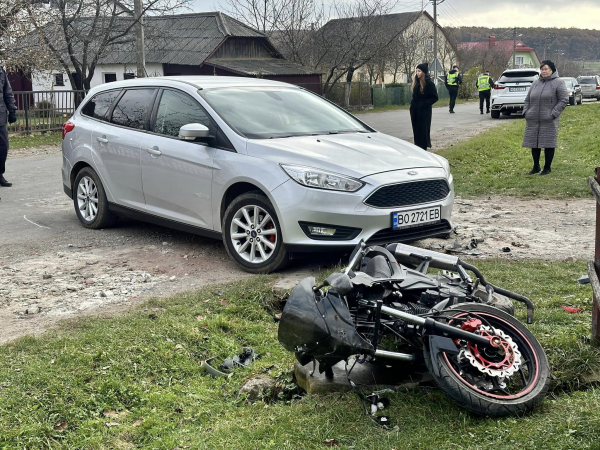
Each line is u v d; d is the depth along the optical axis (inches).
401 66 2332.7
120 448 140.6
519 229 309.0
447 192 259.0
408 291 156.3
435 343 137.0
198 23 1505.9
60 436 143.1
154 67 1481.3
